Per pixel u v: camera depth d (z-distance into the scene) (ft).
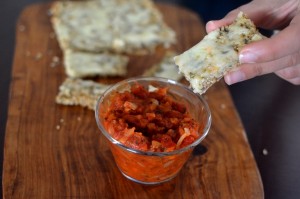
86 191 0.99
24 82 1.32
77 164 1.05
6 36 1.61
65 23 1.63
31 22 1.65
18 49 1.48
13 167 1.02
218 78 0.95
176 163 0.97
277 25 1.20
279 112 1.34
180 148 0.94
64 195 0.97
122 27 1.65
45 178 1.01
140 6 1.79
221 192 1.02
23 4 1.85
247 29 0.99
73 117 1.21
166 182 1.03
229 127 1.21
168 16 1.75
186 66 0.95
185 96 1.11
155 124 0.96
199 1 2.26
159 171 0.97
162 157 0.92
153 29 1.64
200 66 0.94
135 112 0.98
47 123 1.18
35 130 1.15
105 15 1.71
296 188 1.08
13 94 1.27
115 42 1.53
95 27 1.63
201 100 1.06
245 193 1.02
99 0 1.81
